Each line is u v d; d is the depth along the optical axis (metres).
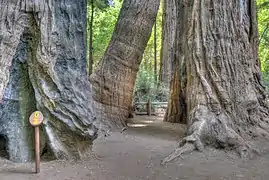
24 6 6.45
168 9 19.38
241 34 8.80
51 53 6.62
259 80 9.71
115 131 10.58
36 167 5.88
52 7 6.66
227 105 8.18
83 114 6.74
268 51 25.61
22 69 6.67
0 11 6.28
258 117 8.97
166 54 19.28
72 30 6.99
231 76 8.44
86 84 7.11
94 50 22.52
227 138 7.61
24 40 6.59
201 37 8.56
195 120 8.03
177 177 5.88
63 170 6.08
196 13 8.68
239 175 6.03
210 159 7.05
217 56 8.38
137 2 11.75
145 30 11.74
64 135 6.74
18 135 6.64
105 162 6.72
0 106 6.50
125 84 11.44
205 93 8.23
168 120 13.34
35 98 6.61
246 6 9.53
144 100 17.59
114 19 22.45
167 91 17.94
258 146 7.84
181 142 7.75
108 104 11.07
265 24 24.55
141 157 7.20
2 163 6.37
